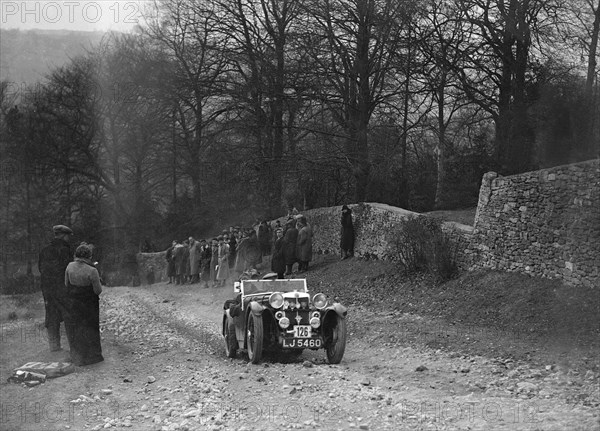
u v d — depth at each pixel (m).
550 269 15.34
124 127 44.66
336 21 30.59
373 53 30.83
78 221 45.97
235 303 12.21
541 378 9.20
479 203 18.28
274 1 36.03
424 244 19.64
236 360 11.72
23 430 7.32
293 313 11.09
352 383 8.88
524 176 16.58
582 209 14.49
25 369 10.34
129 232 47.78
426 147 35.88
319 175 33.31
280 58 34.56
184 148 46.22
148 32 44.69
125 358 12.04
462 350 12.01
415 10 28.41
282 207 36.34
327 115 34.19
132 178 47.88
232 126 36.97
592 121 18.42
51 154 42.56
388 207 24.28
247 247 29.05
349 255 26.28
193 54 40.88
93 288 11.35
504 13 26.75
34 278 36.28
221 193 40.22
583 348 10.84
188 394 8.76
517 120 23.59
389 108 32.59
